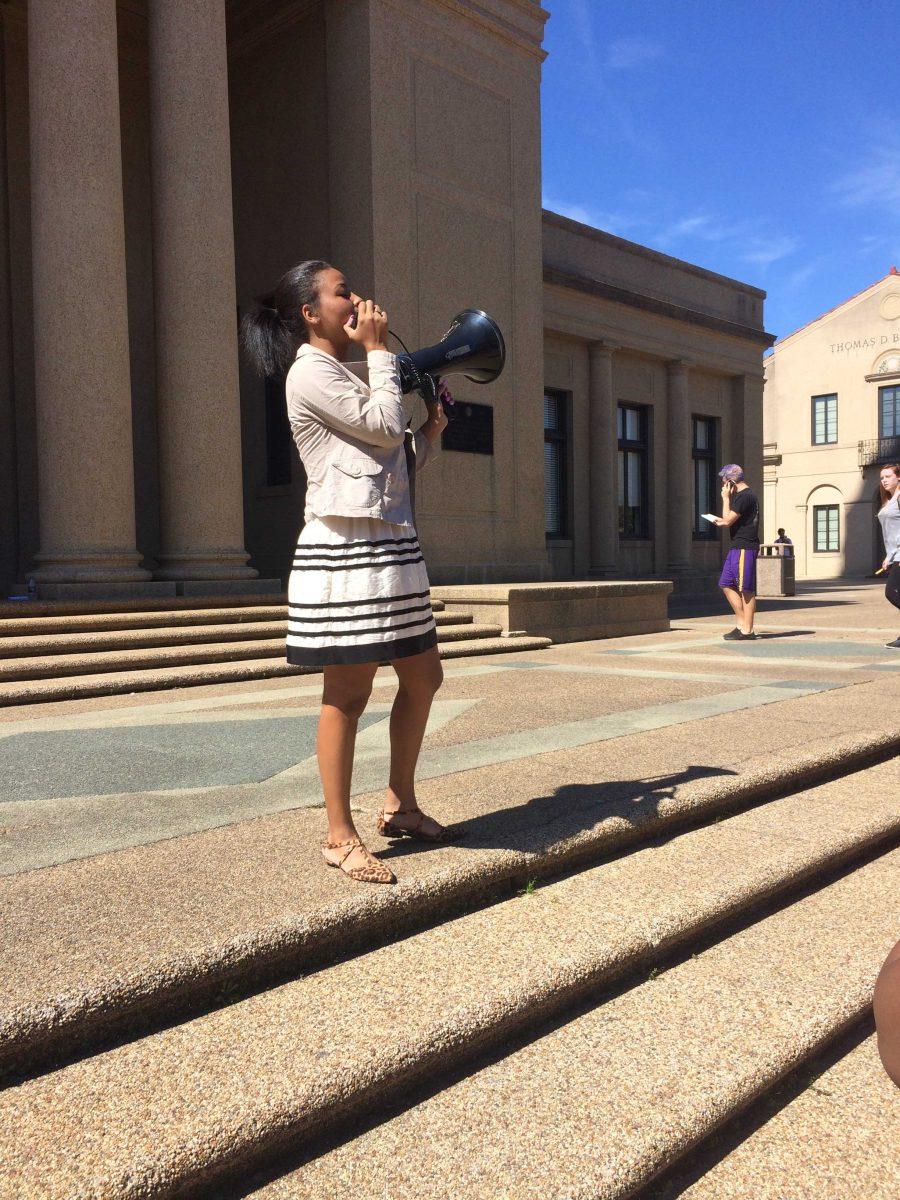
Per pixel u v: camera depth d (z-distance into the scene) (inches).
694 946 101.3
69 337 320.8
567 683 243.4
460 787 132.6
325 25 446.0
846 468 1451.8
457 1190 62.2
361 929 88.0
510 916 97.0
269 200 478.0
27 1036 66.6
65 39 319.0
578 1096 73.0
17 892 91.3
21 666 230.5
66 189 319.6
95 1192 55.2
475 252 482.0
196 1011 76.9
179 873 96.7
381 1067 69.2
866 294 1427.2
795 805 140.6
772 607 635.5
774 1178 69.9
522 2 498.6
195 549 354.0
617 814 118.6
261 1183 62.8
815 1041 82.7
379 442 94.7
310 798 127.7
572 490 695.7
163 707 206.8
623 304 710.5
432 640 101.1
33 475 441.1
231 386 360.2
